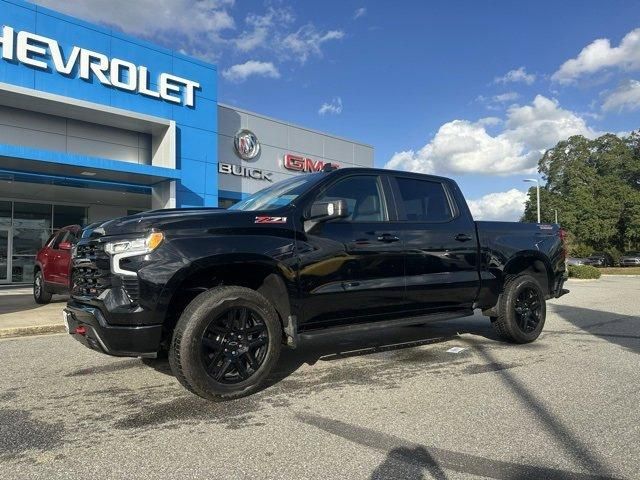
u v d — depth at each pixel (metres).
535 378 5.11
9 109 15.37
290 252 4.67
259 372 4.50
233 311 4.38
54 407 4.30
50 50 15.01
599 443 3.48
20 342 7.32
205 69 18.86
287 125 23.19
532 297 6.79
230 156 20.86
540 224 7.15
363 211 5.37
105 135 17.31
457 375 5.23
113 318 4.10
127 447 3.43
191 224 4.32
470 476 2.99
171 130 17.36
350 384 4.91
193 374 4.16
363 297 5.12
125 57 16.69
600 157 68.38
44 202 20.38
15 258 19.69
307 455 3.29
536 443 3.48
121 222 4.38
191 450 3.38
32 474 3.03
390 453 3.32
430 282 5.64
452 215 6.14
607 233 56.22
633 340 7.19
